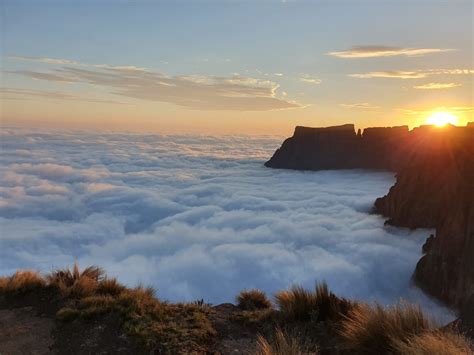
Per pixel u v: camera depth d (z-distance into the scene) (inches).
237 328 312.0
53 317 326.3
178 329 296.5
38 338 295.0
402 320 233.0
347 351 239.1
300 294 335.9
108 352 271.3
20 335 299.4
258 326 314.5
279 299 347.3
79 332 298.2
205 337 290.4
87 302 338.6
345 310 318.0
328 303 322.3
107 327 301.9
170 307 343.6
